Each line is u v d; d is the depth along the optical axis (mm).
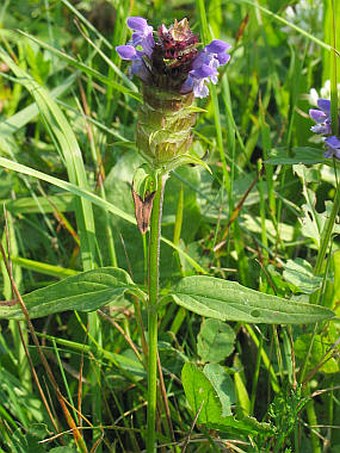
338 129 130
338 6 172
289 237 158
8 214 140
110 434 132
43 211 155
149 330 112
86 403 133
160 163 105
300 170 140
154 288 109
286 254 151
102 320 141
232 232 152
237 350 142
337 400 128
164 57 100
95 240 133
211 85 148
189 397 113
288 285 133
